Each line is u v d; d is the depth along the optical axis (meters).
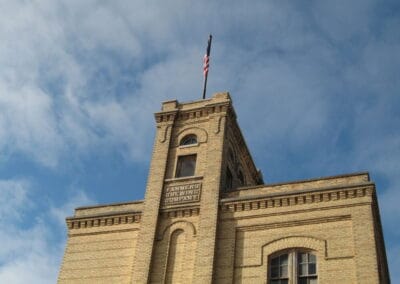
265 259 28.31
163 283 29.17
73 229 33.34
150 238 30.70
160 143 34.88
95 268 31.30
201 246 29.33
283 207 29.52
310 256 27.81
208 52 40.97
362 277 25.77
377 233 28.72
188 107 35.81
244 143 37.62
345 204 28.33
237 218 30.08
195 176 32.38
